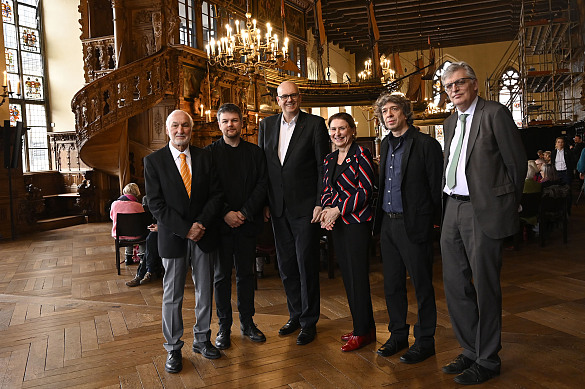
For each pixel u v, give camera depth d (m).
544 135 14.07
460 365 2.99
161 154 3.34
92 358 3.42
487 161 2.79
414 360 3.15
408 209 3.12
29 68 12.38
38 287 5.57
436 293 4.86
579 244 7.06
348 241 3.37
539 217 6.99
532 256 6.43
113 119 9.70
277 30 16.09
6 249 8.09
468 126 2.90
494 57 25.39
